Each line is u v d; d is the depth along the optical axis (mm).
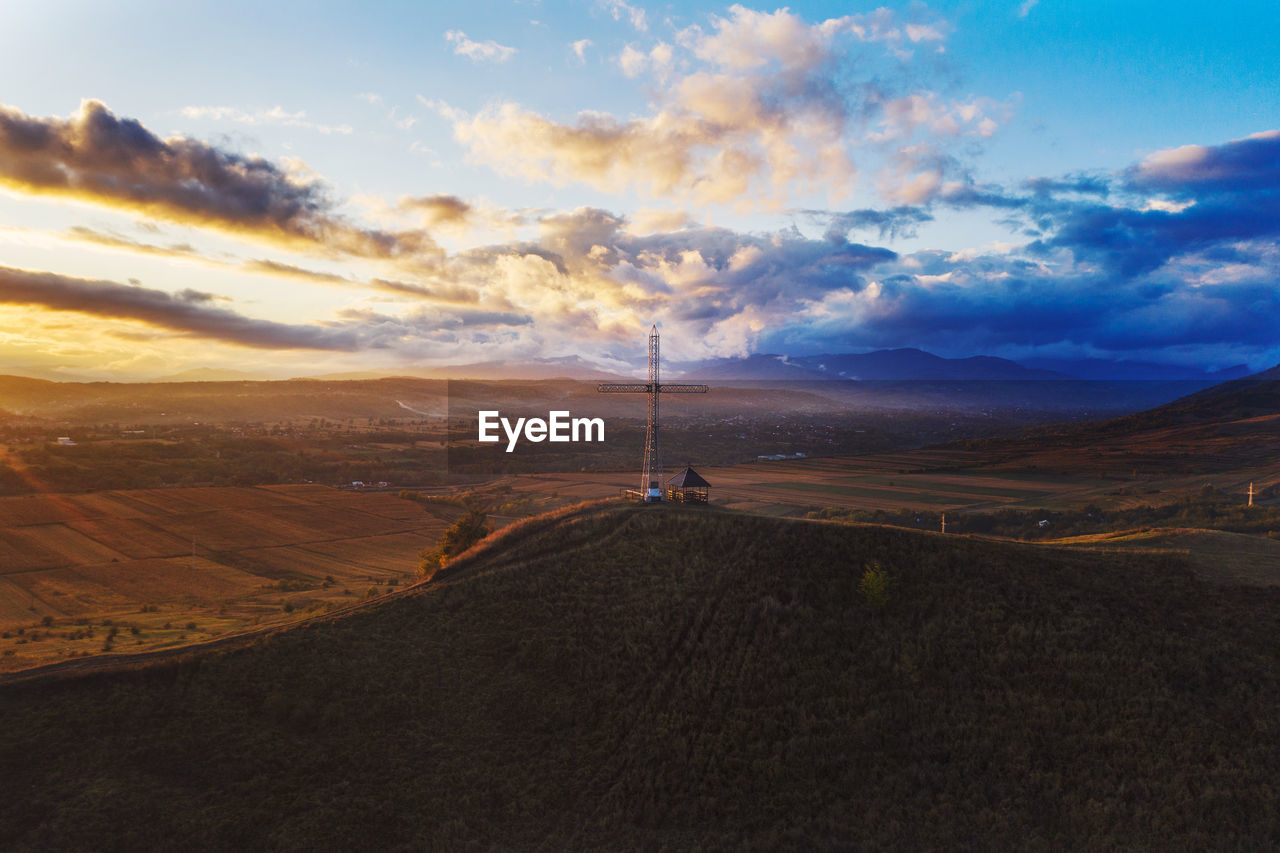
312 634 44625
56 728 35375
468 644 45781
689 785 35906
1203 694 37125
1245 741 34438
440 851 32406
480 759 37812
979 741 36469
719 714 39625
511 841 33344
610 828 34000
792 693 40281
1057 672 39438
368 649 44281
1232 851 30125
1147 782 33344
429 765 37094
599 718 40531
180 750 35438
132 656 41781
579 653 44875
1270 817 31031
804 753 36906
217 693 39125
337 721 38781
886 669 41156
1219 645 39625
